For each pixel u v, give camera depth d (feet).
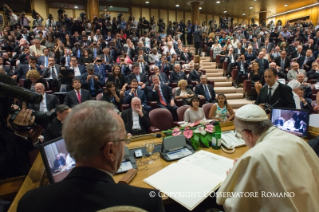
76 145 2.14
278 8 52.85
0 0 35.78
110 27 35.01
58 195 1.94
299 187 2.87
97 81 17.25
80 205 1.86
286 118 6.61
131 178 4.47
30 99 3.84
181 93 16.61
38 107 11.96
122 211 1.25
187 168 4.73
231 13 57.88
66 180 2.08
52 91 16.08
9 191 3.75
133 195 2.02
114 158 2.31
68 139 2.19
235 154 5.63
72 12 40.75
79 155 2.15
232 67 24.82
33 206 1.95
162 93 16.35
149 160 5.42
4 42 23.35
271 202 2.79
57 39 24.32
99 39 27.14
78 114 2.25
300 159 3.10
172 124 12.23
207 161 5.02
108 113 2.33
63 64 21.13
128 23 36.94
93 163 2.18
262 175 2.89
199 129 6.18
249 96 21.65
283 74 21.26
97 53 24.41
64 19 32.81
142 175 4.68
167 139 5.73
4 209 3.30
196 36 34.17
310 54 24.03
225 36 34.63
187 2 44.09
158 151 5.93
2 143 4.05
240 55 26.25
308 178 3.01
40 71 18.67
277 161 2.92
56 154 4.11
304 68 23.52
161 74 19.88
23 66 17.92
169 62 25.08
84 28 33.04
